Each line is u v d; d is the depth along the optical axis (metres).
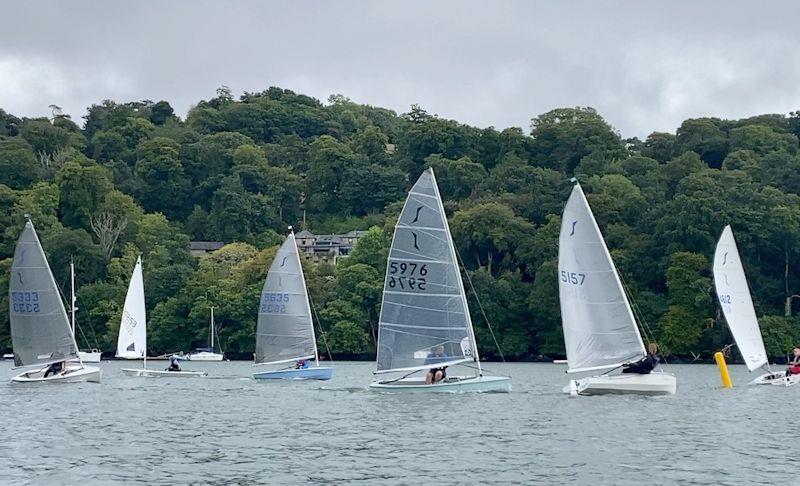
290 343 82.69
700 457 37.91
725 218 135.38
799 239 137.50
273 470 35.72
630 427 46.47
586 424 47.56
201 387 76.94
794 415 51.50
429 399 60.41
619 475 34.41
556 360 136.00
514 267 152.12
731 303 72.94
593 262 59.50
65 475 35.00
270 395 67.62
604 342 59.66
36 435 45.47
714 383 80.44
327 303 148.25
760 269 141.00
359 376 93.56
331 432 45.69
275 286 82.44
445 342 62.34
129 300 97.31
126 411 56.47
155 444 42.34
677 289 131.00
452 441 42.31
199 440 43.50
